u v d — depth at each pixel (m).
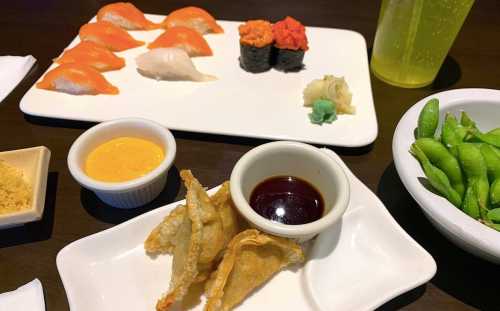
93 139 0.27
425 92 0.37
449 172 0.23
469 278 0.24
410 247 0.23
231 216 0.23
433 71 0.37
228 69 0.39
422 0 0.31
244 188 0.23
